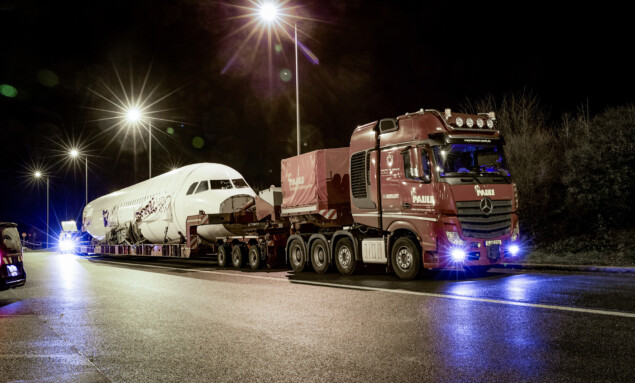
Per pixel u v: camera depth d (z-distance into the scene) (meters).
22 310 10.52
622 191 15.98
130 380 5.26
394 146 12.70
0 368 5.89
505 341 6.09
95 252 35.47
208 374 5.33
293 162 16.25
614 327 6.50
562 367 5.02
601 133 16.78
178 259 30.80
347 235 14.14
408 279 12.27
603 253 14.53
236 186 22.56
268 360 5.76
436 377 4.90
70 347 6.85
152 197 25.75
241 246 18.73
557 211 17.92
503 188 12.08
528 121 19.69
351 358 5.68
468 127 12.19
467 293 9.78
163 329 7.77
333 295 10.34
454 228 11.51
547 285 10.43
